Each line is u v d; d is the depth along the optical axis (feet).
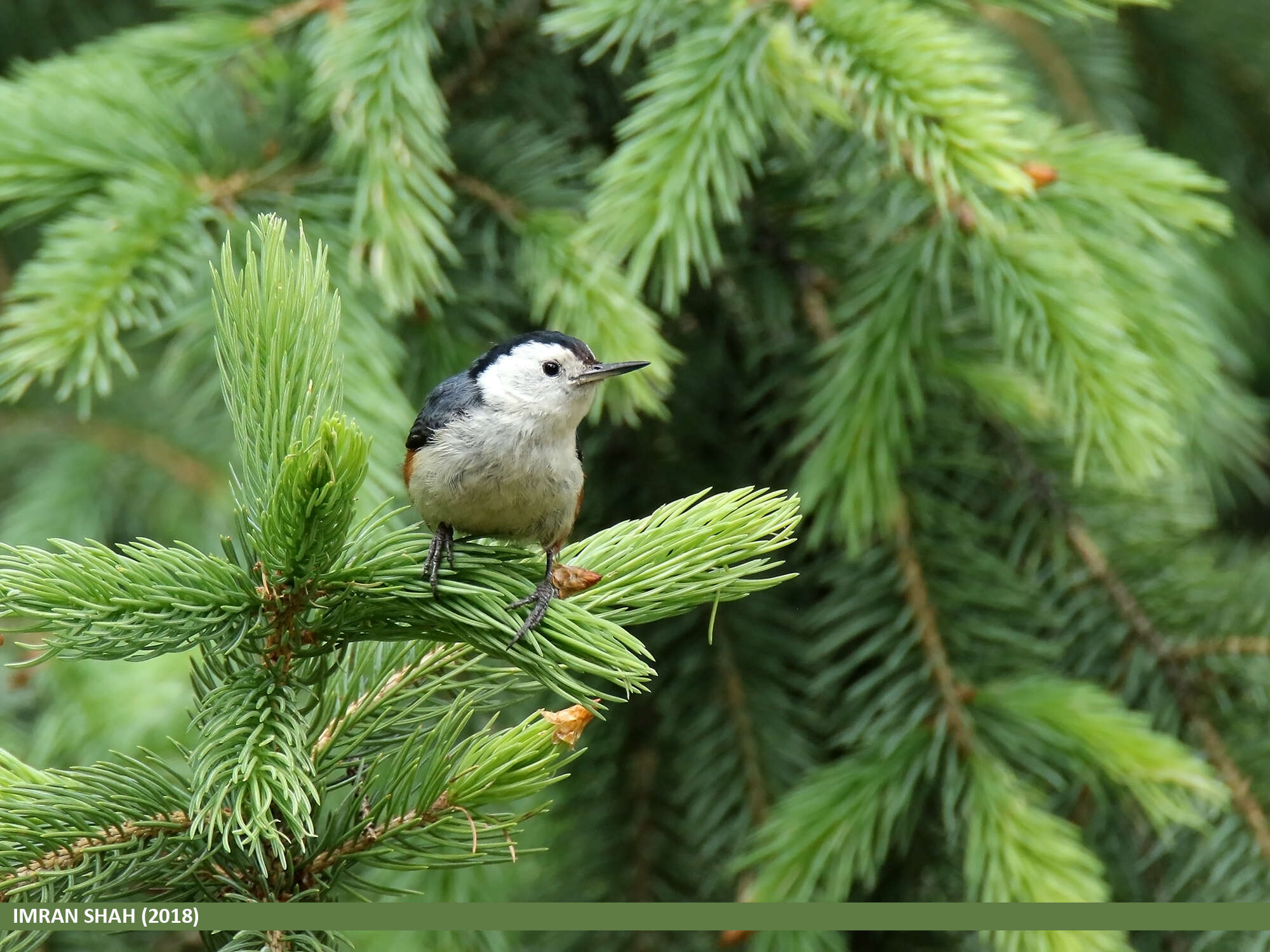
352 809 12.13
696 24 19.20
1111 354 17.98
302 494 11.35
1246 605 21.20
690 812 21.26
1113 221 19.34
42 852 11.71
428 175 18.81
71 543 11.96
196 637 12.16
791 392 21.95
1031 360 18.85
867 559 21.01
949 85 17.43
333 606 12.51
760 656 22.11
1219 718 20.76
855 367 19.58
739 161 18.74
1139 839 21.11
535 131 21.59
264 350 12.75
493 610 12.69
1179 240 25.89
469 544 14.10
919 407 19.42
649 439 23.41
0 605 11.59
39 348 16.81
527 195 20.89
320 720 13.16
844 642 22.00
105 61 20.24
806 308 21.99
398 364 19.01
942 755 19.51
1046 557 22.12
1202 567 21.89
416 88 18.89
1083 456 17.93
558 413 16.71
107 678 20.83
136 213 18.25
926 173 17.48
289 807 10.89
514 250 21.15
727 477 23.36
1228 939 20.17
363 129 18.53
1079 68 27.96
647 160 17.83
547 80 23.36
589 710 12.19
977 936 21.70
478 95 23.07
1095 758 18.15
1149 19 29.63
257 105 22.62
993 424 22.00
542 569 13.71
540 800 22.08
